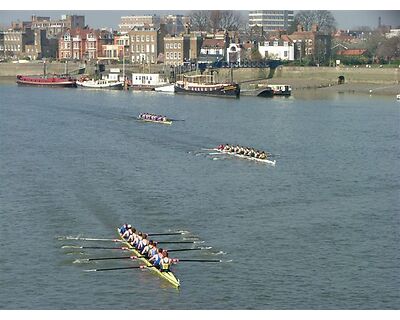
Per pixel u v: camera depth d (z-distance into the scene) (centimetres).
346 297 7212
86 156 14175
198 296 7225
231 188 11456
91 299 7162
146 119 19888
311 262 8038
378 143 16062
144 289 7369
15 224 9319
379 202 10594
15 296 7219
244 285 7456
